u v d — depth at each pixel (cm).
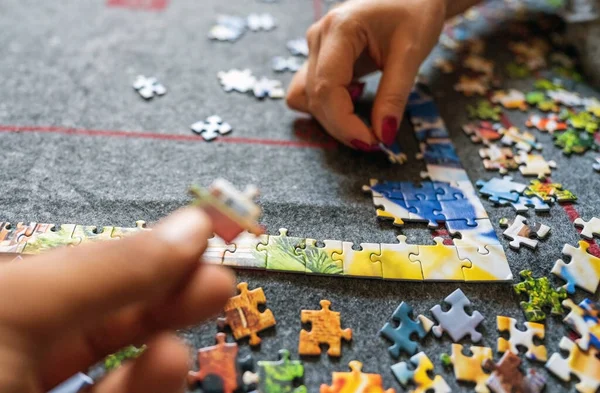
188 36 107
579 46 102
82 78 95
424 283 67
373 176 81
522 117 91
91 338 51
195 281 51
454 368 59
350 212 75
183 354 51
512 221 74
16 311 38
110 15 111
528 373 59
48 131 85
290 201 76
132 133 86
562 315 64
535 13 115
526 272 68
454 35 108
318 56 82
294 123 90
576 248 70
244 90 95
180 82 96
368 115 90
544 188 79
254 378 57
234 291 64
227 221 47
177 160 82
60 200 74
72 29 106
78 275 40
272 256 68
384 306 65
